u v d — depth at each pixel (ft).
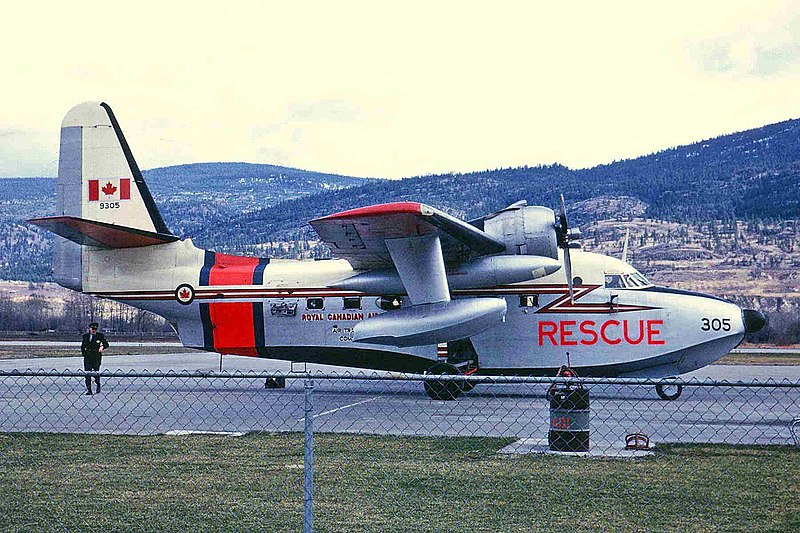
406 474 36.83
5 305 320.50
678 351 66.85
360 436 46.50
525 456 40.55
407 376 28.25
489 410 58.39
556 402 41.93
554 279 67.97
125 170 75.25
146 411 58.39
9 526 29.25
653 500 32.27
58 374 27.63
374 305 70.03
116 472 37.32
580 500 32.35
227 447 43.29
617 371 67.51
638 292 67.72
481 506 31.71
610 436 46.29
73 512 30.94
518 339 68.03
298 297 71.00
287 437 46.32
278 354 72.13
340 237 61.67
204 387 80.18
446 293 62.54
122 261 73.56
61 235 69.51
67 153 75.92
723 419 52.90
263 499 32.78
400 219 57.41
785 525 29.04
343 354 70.69
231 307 71.82
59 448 43.11
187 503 32.27
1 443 44.62
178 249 73.67
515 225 65.72
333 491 34.01
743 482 34.99
